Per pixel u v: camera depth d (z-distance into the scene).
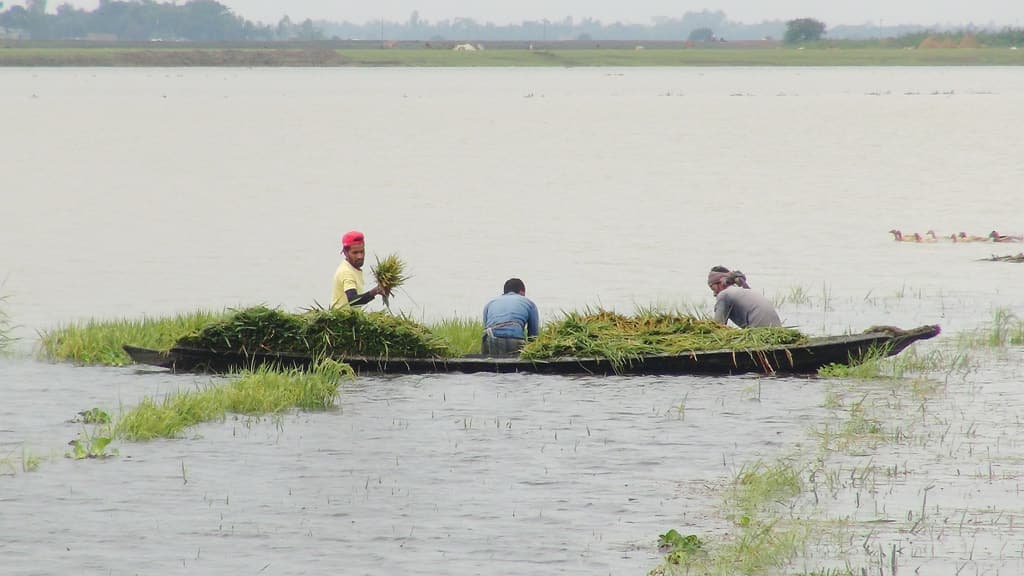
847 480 44.06
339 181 193.00
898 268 105.94
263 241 125.00
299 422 53.06
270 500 42.16
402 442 49.59
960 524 39.25
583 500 42.06
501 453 47.91
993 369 63.78
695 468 45.78
